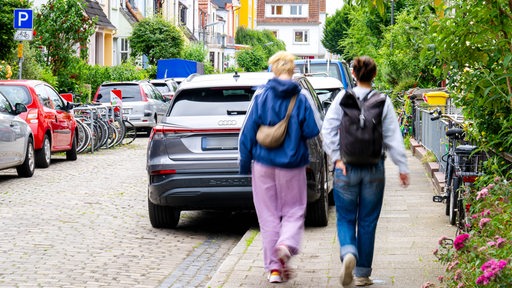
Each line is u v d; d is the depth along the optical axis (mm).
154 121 35438
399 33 38812
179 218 14055
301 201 9094
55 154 26844
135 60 63844
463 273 7508
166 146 12367
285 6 159750
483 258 7457
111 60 59906
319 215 12703
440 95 23656
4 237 12273
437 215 13359
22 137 19469
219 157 12188
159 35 63406
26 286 9336
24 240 12062
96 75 45625
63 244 11844
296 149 8945
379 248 10734
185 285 9539
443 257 8133
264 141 8938
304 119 8945
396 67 38719
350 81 28578
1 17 29828
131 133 34969
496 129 11898
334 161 8594
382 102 8453
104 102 34188
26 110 19984
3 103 19641
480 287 7090
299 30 159875
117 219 14117
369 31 59125
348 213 8664
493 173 11438
